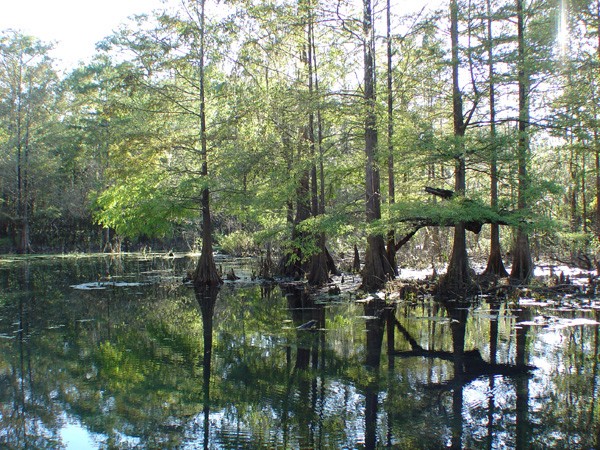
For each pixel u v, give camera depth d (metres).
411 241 28.62
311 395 6.96
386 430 5.79
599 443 5.34
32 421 6.22
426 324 11.22
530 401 6.53
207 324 11.88
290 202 21.31
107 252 43.69
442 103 20.12
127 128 20.89
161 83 22.41
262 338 10.30
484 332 10.26
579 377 7.38
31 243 44.38
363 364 8.33
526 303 13.59
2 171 38.81
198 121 22.38
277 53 19.53
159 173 20.19
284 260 22.25
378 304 14.20
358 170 20.89
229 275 21.81
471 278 15.89
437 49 16.45
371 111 16.27
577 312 12.12
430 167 19.92
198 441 5.61
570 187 26.19
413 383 7.33
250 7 17.98
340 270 25.16
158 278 22.00
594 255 22.28
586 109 16.89
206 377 7.83
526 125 16.95
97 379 7.75
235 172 18.47
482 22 16.89
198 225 45.34
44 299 15.77
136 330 11.23
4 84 39.03
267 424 6.05
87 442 5.63
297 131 20.61
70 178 43.81
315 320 11.87
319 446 5.41
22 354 9.16
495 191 17.16
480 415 6.14
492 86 16.77
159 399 6.93
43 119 40.19
